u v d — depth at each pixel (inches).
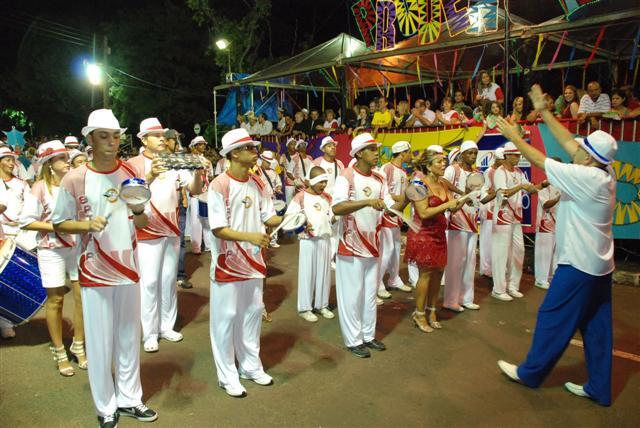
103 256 140.7
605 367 161.9
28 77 1155.3
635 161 303.0
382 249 274.1
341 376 182.9
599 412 159.5
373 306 204.8
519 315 249.0
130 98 956.6
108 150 138.9
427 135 386.0
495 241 270.4
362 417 155.3
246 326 171.9
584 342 166.6
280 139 536.7
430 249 217.5
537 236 293.0
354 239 194.7
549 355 165.2
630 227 306.3
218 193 158.1
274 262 358.6
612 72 448.1
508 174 271.0
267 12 834.2
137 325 150.7
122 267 143.1
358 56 452.1
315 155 486.3
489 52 470.0
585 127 314.3
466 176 266.4
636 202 305.6
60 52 1151.0
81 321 189.8
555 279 163.8
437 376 183.0
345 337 202.7
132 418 152.9
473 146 261.4
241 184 163.0
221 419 153.6
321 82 627.5
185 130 1053.2
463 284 258.1
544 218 288.2
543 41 388.2
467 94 534.6
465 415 156.9
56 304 184.1
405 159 294.5
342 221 196.9
